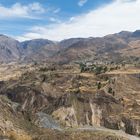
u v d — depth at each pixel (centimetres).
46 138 9381
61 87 15562
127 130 11844
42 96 14412
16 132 9206
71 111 12675
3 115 9744
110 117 12494
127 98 14062
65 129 11200
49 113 12950
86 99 13275
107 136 10025
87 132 10412
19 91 15488
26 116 11150
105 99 13350
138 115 12538
